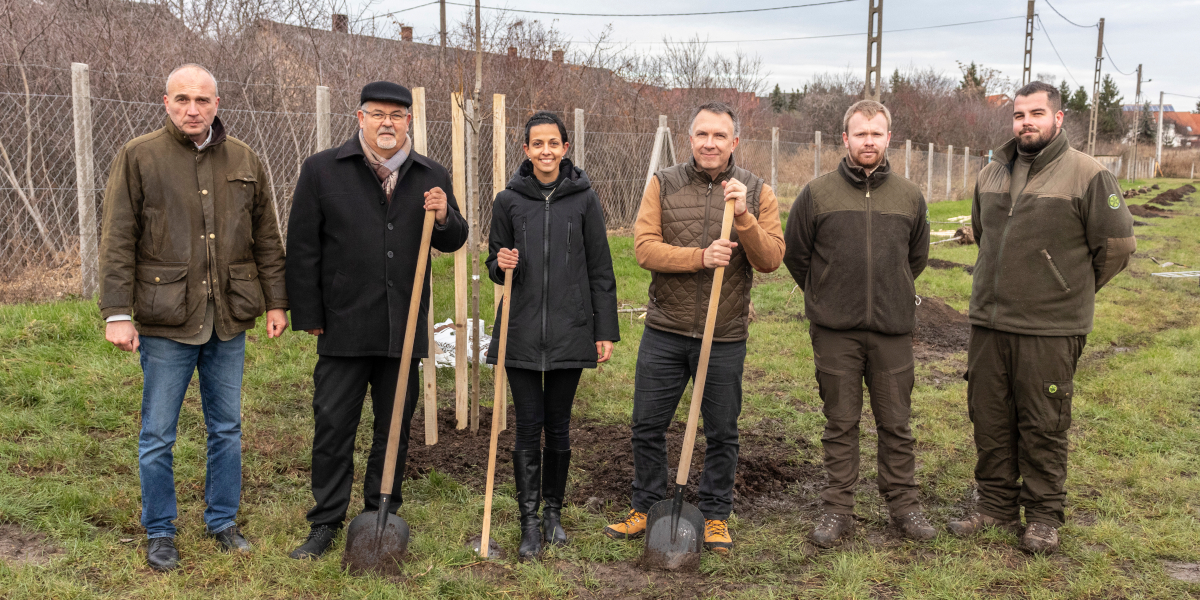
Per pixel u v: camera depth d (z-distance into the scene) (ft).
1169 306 29.01
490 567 10.06
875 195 10.80
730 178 10.40
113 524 10.71
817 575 10.13
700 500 11.07
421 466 13.32
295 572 9.62
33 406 13.85
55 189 25.68
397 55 40.60
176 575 9.38
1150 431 15.51
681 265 10.16
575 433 15.28
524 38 42.52
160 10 33.55
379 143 9.87
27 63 26.63
